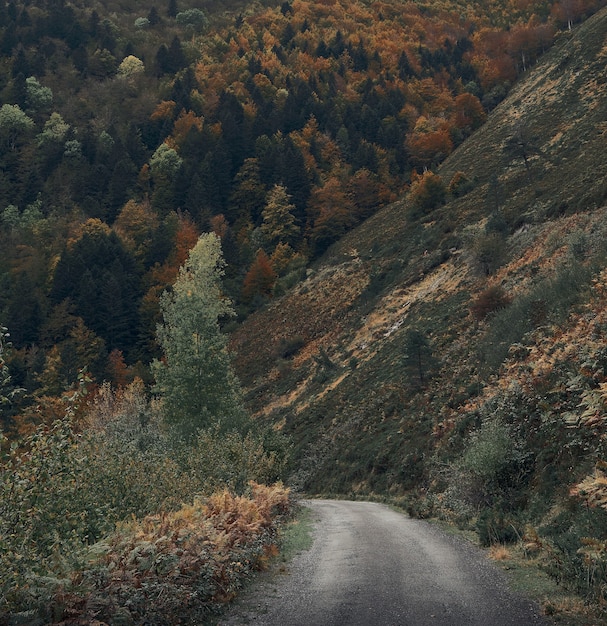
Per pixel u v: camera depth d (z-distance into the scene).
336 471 37.31
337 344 61.72
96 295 92.44
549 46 142.38
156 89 170.38
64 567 6.82
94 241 102.88
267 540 12.55
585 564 8.66
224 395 33.84
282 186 115.12
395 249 75.62
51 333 87.69
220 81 159.00
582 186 52.03
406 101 147.38
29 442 7.33
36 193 132.88
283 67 169.25
